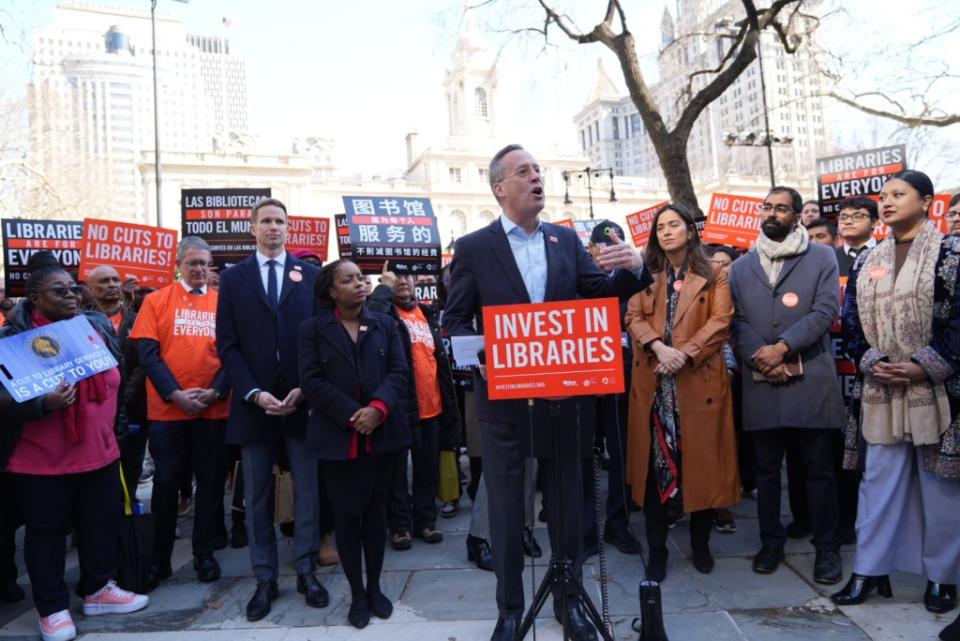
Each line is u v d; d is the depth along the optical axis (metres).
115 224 5.86
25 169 18.22
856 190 5.76
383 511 3.29
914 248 3.02
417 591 3.55
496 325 2.39
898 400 2.98
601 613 3.12
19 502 3.25
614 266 2.71
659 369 3.40
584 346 2.38
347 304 3.30
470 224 53.84
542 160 55.75
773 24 10.35
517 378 2.39
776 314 3.56
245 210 6.25
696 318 3.51
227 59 159.62
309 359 3.23
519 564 2.91
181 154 45.56
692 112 8.98
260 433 3.45
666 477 3.43
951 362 2.81
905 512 3.08
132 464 4.77
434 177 54.06
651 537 3.52
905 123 12.20
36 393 3.05
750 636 2.83
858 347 3.20
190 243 4.19
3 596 3.71
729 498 3.44
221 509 4.45
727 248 5.07
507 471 2.89
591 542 3.91
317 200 49.88
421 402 4.43
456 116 66.88
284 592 3.62
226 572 3.98
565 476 2.90
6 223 5.86
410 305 4.70
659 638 2.56
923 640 2.74
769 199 3.69
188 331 4.02
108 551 3.46
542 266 2.98
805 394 3.42
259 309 3.59
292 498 3.94
